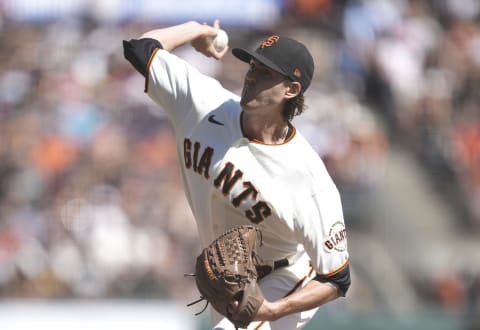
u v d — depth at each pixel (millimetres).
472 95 49438
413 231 43250
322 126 42938
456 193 45469
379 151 44688
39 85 46031
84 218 38031
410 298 40469
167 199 39969
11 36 48562
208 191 14258
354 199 42219
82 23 48812
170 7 47531
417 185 45031
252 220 14125
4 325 33000
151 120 43906
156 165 41906
